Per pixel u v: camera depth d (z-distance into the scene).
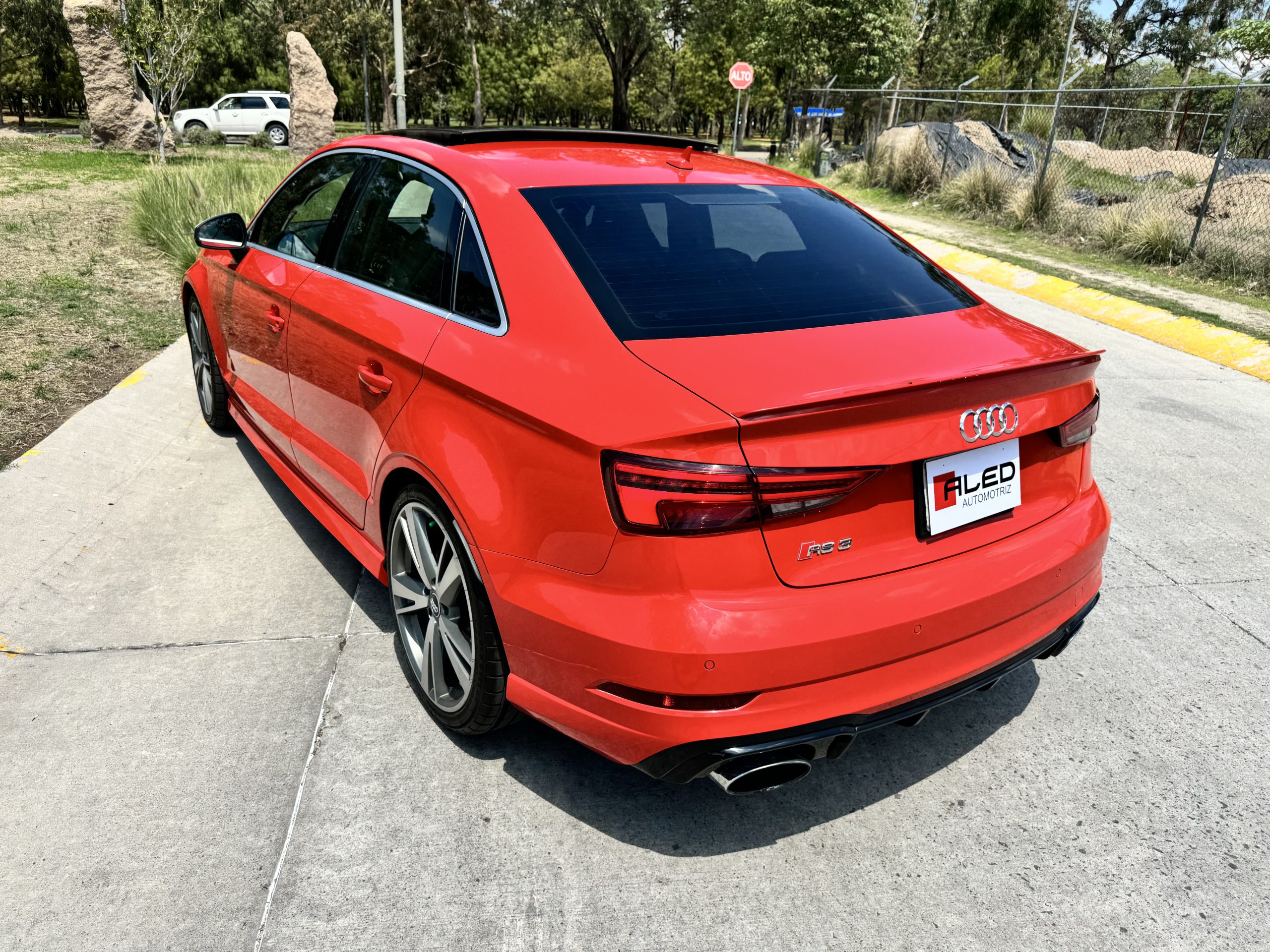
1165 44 46.50
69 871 2.11
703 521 1.81
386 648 3.05
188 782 2.40
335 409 3.01
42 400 4.95
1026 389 2.16
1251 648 3.27
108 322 6.54
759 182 3.01
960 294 2.69
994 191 14.41
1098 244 11.54
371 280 2.91
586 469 1.92
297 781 2.43
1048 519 2.39
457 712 2.50
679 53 62.75
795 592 1.92
